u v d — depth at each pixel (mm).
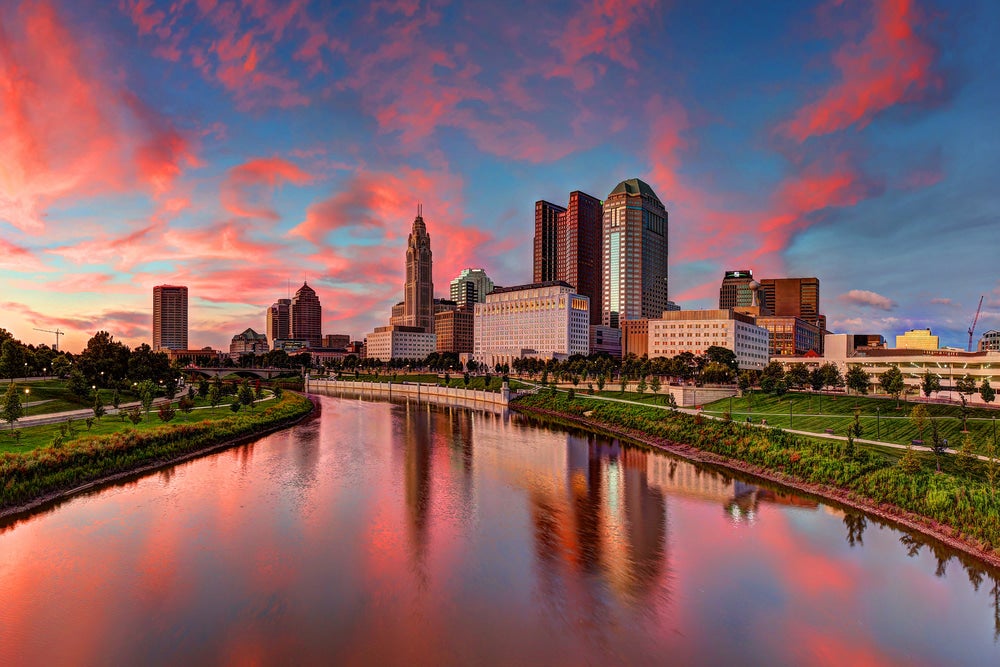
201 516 68875
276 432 139000
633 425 136375
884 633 44094
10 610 45844
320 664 39531
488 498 78375
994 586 51656
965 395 143000
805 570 54812
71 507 71062
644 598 49250
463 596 49312
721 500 77562
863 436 104562
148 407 129375
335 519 68562
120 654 40312
